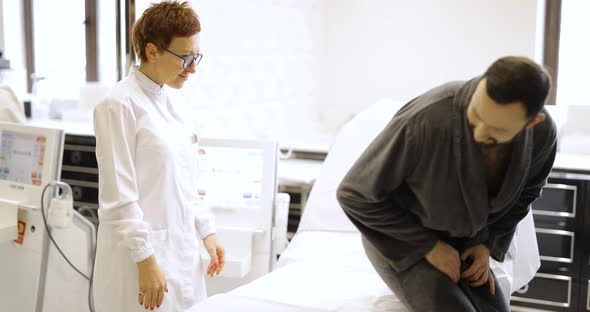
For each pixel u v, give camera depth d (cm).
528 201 152
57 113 366
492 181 136
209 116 312
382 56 367
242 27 326
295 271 190
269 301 161
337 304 161
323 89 384
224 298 162
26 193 209
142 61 169
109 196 154
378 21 365
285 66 359
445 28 349
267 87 348
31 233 214
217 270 187
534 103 109
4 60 308
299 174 291
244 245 217
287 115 364
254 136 341
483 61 342
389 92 368
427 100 130
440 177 130
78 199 288
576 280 262
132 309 165
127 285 164
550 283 266
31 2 376
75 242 223
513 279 227
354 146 264
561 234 262
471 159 126
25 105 359
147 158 163
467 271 150
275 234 226
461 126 125
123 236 153
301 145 339
